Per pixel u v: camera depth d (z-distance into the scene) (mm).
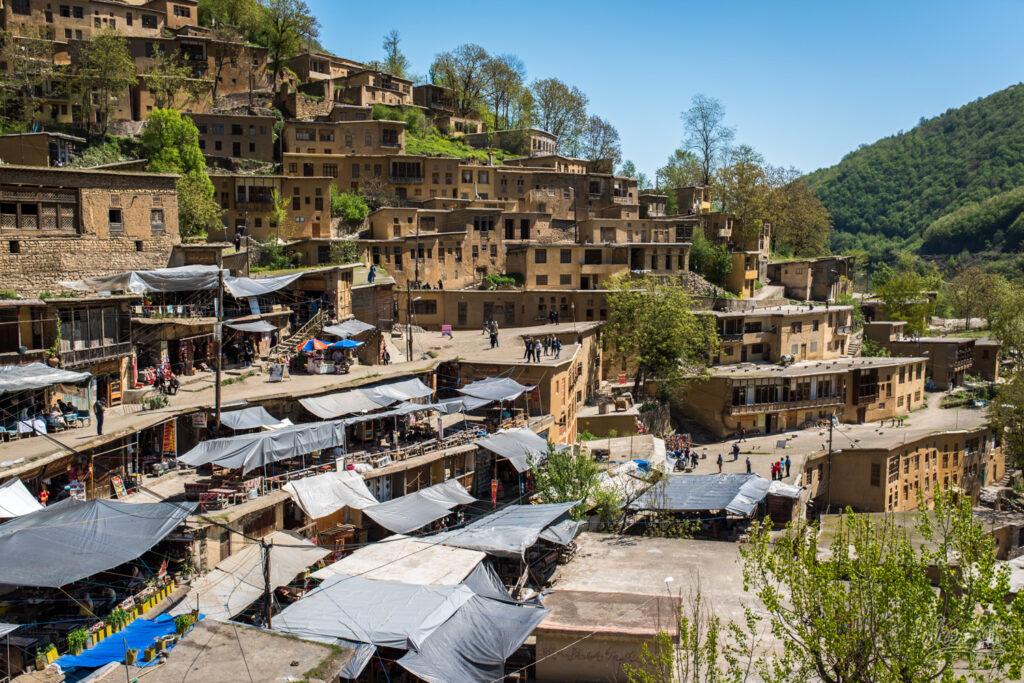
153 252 48188
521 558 30672
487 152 110812
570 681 25781
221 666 16391
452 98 122375
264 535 31688
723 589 30438
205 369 45250
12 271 41156
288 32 106500
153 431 35719
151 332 42438
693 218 97188
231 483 31719
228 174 75500
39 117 76250
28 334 35156
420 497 35125
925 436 66125
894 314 103312
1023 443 70188
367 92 108750
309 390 41062
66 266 43656
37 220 42625
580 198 98750
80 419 35156
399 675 26531
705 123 121875
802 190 125625
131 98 85125
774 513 43094
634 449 52344
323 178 77812
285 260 68188
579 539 36719
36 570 22859
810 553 18906
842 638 17453
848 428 72750
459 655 24391
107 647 22703
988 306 113062
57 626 24281
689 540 36594
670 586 30781
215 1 107250
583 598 28531
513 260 79188
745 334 77562
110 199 45812
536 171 95188
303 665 16438
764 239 104688
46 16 85688
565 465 38875
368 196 85062
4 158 56656
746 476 44438
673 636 25250
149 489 33125
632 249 84125
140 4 99312
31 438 32125
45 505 29141
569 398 55344
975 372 92875
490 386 45250
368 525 35938
